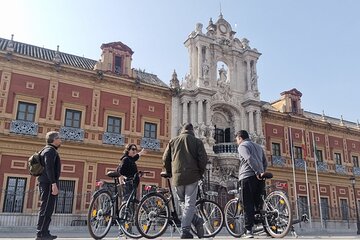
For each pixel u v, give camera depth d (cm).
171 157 719
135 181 828
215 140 2948
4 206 2069
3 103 2195
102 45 2694
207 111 2817
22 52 2530
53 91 2388
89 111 2492
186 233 645
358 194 3731
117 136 2542
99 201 727
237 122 3055
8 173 2120
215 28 3200
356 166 3831
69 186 2306
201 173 686
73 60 2822
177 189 688
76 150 2377
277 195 706
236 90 3119
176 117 2834
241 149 741
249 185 719
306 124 3562
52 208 742
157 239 652
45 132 2298
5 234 1697
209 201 768
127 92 2683
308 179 3397
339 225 3403
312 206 3319
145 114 2717
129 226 757
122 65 2736
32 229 1967
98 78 2558
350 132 3866
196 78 2916
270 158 3203
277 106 3728
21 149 2197
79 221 2225
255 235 740
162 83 3152
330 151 3666
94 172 2405
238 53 3231
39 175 756
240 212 773
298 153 3419
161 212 720
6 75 2242
